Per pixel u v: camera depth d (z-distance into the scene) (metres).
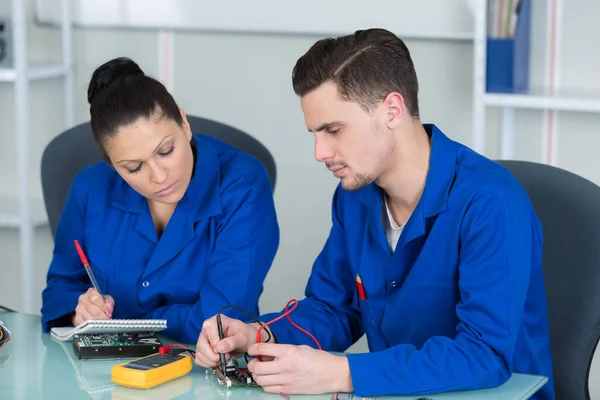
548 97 2.61
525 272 1.69
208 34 3.29
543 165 2.04
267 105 3.26
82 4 3.37
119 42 3.40
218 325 1.68
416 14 2.97
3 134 3.59
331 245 1.97
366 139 1.66
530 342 1.80
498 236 1.67
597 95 2.63
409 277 1.77
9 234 3.64
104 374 1.65
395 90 1.67
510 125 2.93
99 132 1.89
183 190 1.97
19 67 3.13
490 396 1.56
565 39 2.84
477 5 2.65
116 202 2.11
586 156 2.87
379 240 1.81
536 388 1.62
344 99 1.64
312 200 3.26
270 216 2.14
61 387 1.58
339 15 3.07
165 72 3.36
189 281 2.07
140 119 1.85
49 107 3.53
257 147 2.51
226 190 2.09
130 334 1.83
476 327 1.64
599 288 1.88
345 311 1.95
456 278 1.74
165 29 3.32
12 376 1.63
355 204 1.89
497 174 1.74
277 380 1.55
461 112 3.01
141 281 2.08
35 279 3.61
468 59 2.97
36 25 3.49
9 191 3.62
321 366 1.56
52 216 2.55
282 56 3.21
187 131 2.01
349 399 1.53
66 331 1.90
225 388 1.58
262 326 1.73
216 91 3.32
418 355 1.59
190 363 1.66
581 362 1.91
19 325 1.99
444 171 1.73
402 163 1.74
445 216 1.72
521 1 2.71
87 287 2.13
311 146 3.23
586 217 1.92
